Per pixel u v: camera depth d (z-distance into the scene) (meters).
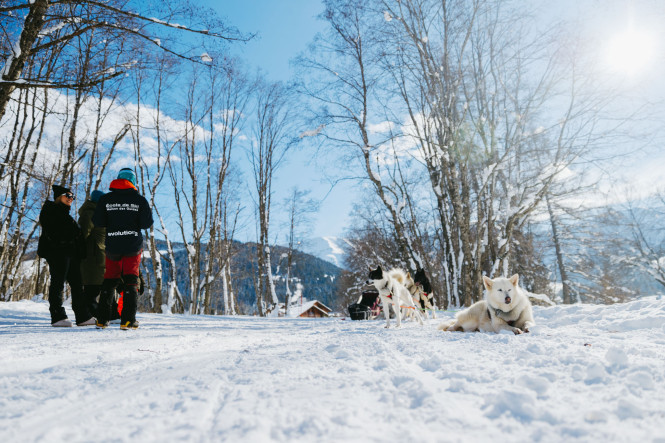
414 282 9.67
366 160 14.89
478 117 15.30
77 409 1.63
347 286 34.66
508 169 15.48
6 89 6.47
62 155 15.78
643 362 2.24
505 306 4.90
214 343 3.94
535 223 24.50
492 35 14.48
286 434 1.29
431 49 14.95
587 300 30.14
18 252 17.25
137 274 5.48
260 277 21.41
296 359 2.77
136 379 2.18
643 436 1.21
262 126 21.67
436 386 1.91
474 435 1.26
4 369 2.44
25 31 6.65
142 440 1.25
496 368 2.26
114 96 14.25
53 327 5.43
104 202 5.33
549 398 1.66
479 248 14.58
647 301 6.23
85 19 7.03
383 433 1.29
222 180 20.55
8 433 1.34
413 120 15.70
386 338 4.09
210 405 1.65
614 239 27.52
